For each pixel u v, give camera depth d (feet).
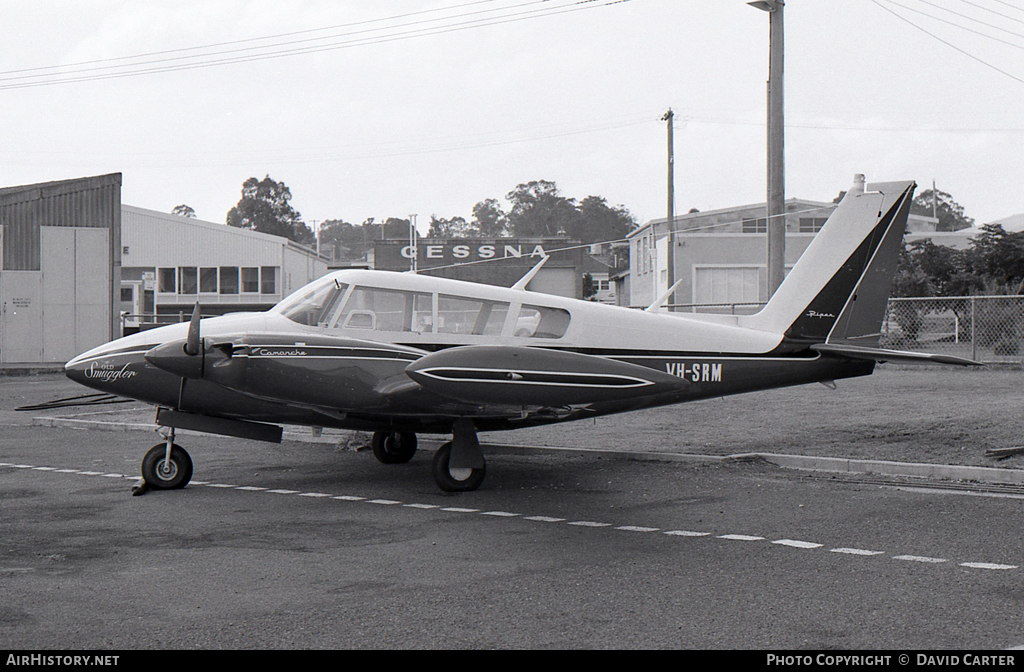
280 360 27.43
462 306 31.27
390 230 489.67
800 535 22.27
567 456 35.50
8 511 25.59
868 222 33.65
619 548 21.08
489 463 34.12
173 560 19.97
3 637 14.74
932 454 32.40
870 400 46.16
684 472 31.83
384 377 28.14
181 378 28.91
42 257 86.53
